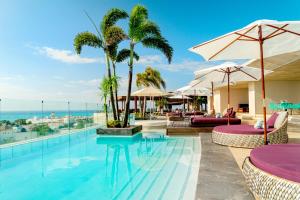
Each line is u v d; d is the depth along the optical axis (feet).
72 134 42.73
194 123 37.93
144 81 108.58
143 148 28.86
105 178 16.88
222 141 23.34
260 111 63.62
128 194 13.48
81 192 14.24
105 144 32.89
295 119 38.22
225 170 14.12
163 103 114.52
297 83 64.59
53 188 15.15
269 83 64.44
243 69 34.83
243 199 9.93
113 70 43.42
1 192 14.58
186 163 19.90
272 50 20.56
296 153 11.79
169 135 37.93
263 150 12.61
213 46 19.81
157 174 16.89
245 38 18.86
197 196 10.25
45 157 24.97
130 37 42.11
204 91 71.51
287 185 8.60
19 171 19.60
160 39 43.19
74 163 22.00
